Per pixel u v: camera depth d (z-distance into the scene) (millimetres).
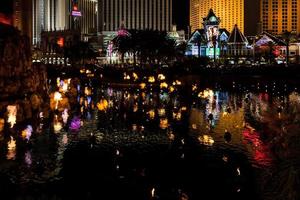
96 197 20000
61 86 51719
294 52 176250
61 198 19844
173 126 37594
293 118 32406
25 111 36750
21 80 39969
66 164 24938
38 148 28641
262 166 24438
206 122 39906
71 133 33781
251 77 88688
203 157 26688
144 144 30297
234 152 27844
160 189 20938
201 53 188875
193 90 65688
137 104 51531
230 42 186500
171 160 26094
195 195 20328
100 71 98500
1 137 30156
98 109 46469
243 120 41094
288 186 14906
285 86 74688
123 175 23031
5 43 39281
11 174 22922
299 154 17453
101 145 29844
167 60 146500
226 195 20250
